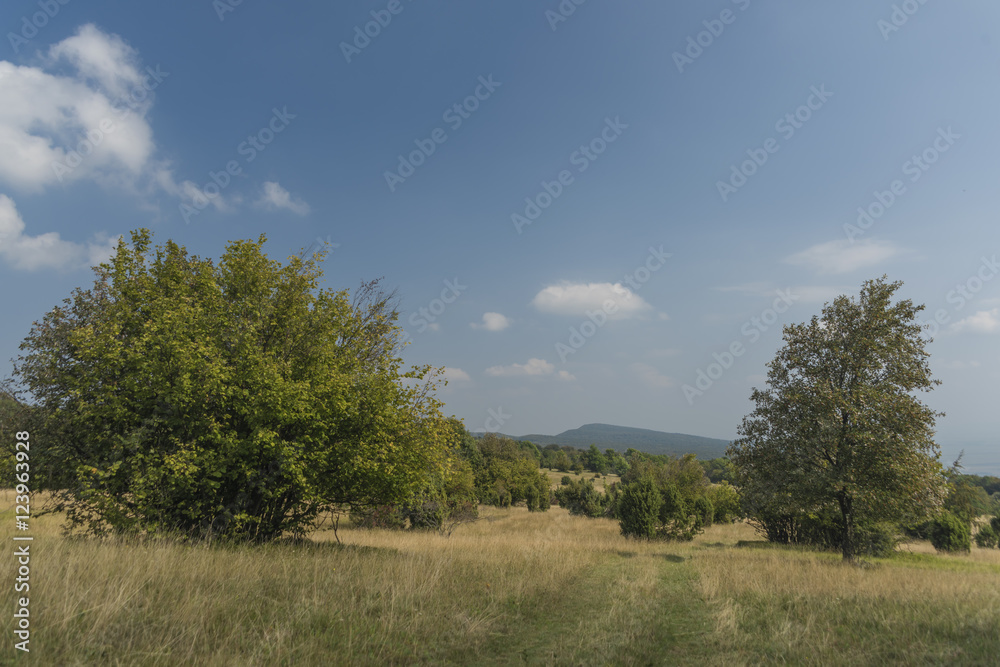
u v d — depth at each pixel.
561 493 55.16
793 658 5.63
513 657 5.45
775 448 15.34
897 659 5.59
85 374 10.56
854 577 11.00
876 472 13.73
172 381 10.47
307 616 5.80
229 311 11.82
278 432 11.62
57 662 4.08
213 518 11.20
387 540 17.06
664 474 34.28
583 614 7.39
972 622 6.88
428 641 5.62
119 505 10.39
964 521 24.06
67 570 5.97
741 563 13.46
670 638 6.42
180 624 5.10
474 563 10.66
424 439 13.23
